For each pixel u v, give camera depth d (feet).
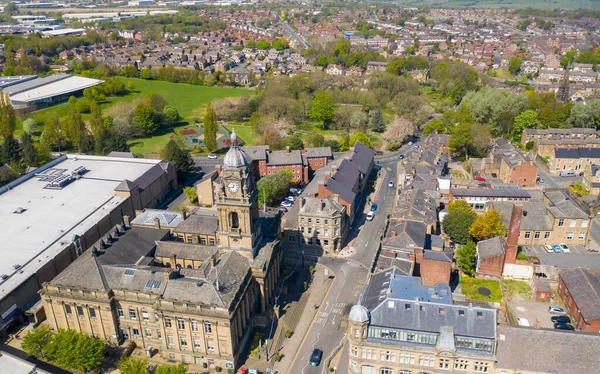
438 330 297.53
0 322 359.05
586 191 618.44
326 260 475.31
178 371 301.63
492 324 295.07
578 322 362.53
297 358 347.97
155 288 339.98
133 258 383.86
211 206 605.73
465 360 294.87
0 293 366.84
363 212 580.30
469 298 402.52
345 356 348.59
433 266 400.47
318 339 367.04
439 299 313.12
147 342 353.31
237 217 373.40
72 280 351.87
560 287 406.41
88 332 355.97
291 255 483.10
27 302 385.09
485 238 467.52
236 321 334.44
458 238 478.18
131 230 423.23
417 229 439.22
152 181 596.70
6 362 324.19
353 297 416.05
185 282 336.08
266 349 352.49
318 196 512.63
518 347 292.20
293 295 416.87
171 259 381.60
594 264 455.63
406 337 301.63
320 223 482.28
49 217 492.54
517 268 431.02
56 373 327.06
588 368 282.97
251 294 365.81
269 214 464.24
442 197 566.36
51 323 362.33
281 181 603.67
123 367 309.22
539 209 499.10
